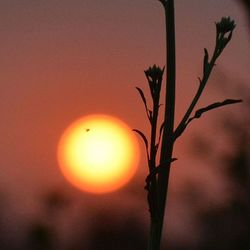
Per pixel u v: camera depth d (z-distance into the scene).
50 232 10.61
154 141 8.52
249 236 19.88
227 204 20.52
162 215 8.62
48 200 10.64
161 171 8.66
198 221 19.91
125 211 14.81
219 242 20.08
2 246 10.52
